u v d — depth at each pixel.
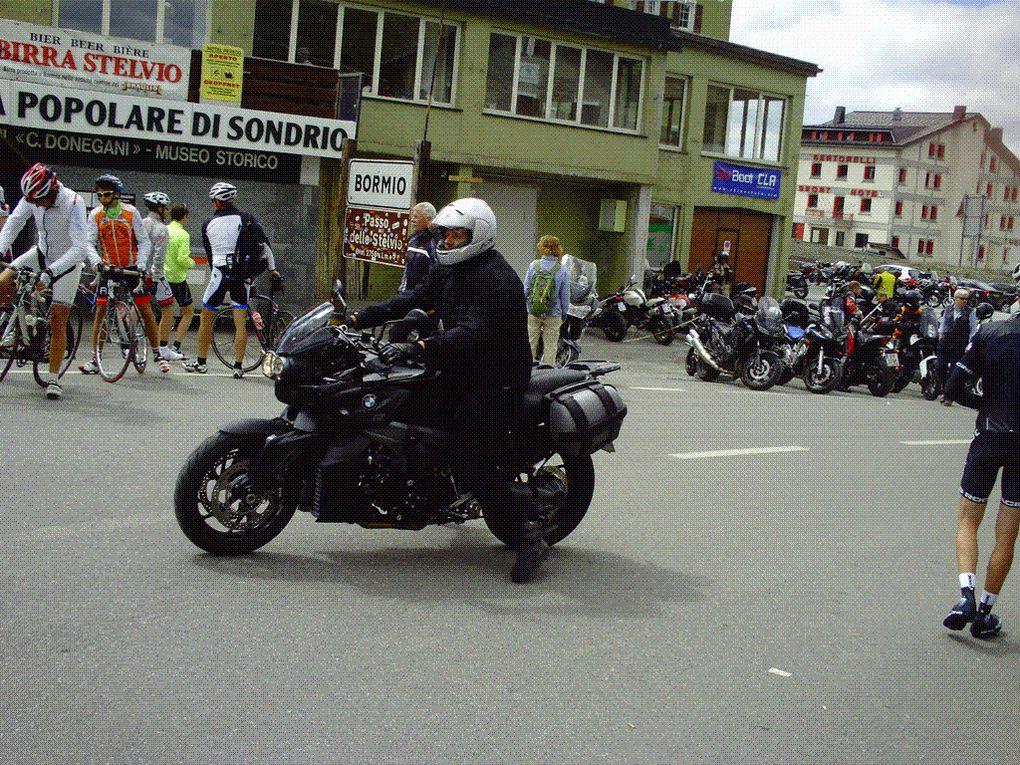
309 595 5.38
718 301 17.22
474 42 22.95
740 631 5.48
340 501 5.66
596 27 24.47
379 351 5.72
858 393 18.31
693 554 6.78
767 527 7.59
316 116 18.39
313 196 18.72
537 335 13.72
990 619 5.71
